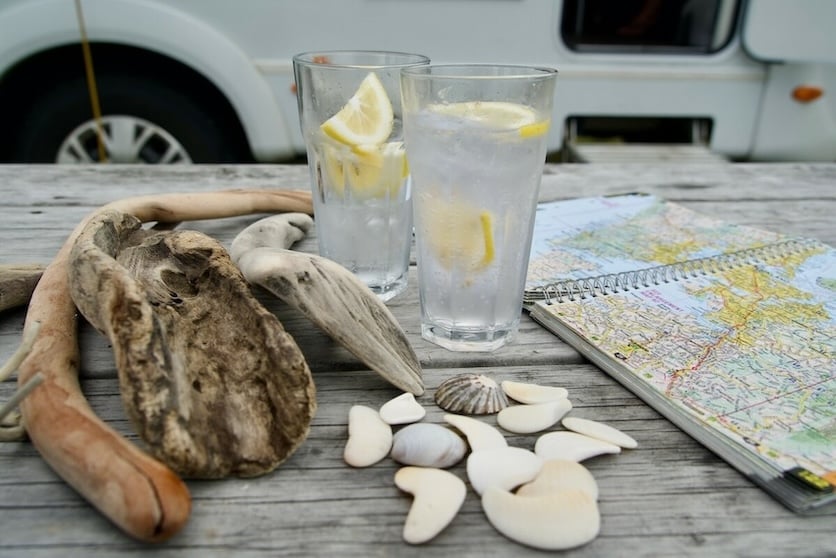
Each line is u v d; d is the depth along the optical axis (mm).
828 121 2219
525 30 2061
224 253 622
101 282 494
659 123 2512
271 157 2199
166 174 1242
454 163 586
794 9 2066
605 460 500
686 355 618
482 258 622
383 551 419
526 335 690
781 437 500
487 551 421
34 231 930
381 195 726
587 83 2150
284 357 498
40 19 2031
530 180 606
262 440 481
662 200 1129
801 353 621
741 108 2221
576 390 592
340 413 554
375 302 588
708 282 777
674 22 2387
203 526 433
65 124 2248
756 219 1063
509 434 533
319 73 697
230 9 2020
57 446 429
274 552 416
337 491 467
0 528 426
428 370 626
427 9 2010
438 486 458
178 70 2211
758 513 449
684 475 485
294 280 546
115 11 2027
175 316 538
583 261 854
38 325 520
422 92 594
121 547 416
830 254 859
